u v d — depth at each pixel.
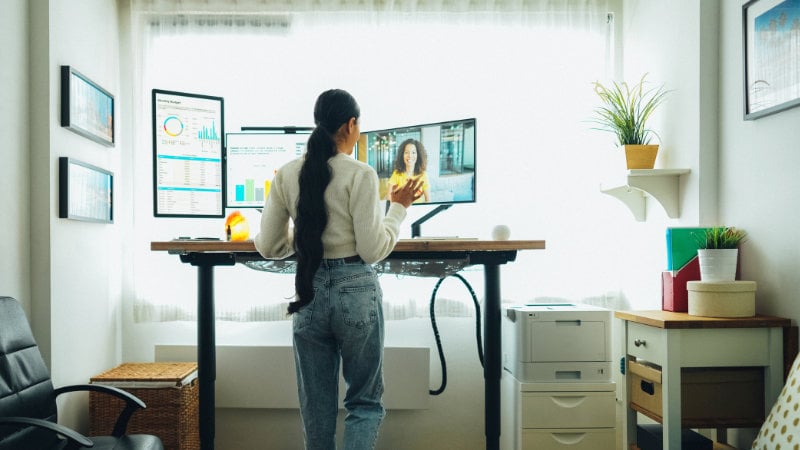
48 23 2.33
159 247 2.23
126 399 1.89
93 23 2.75
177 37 3.01
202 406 2.39
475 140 2.39
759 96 2.03
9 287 2.18
